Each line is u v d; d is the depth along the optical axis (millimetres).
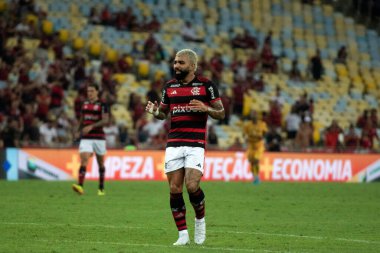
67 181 82625
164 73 109125
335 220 46344
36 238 34906
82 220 43156
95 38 111938
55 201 55562
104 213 47438
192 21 124438
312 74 124188
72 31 111438
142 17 120438
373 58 136750
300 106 104625
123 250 31219
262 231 39625
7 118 88312
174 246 32656
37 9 111438
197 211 33375
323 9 139375
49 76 98250
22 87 93438
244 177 93688
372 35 140125
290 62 126062
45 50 104125
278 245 34062
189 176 32750
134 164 88875
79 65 100625
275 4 134625
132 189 70688
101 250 31172
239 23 128875
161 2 124438
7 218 43500
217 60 112312
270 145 97500
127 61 108500
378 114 124000
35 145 86062
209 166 91938
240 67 115375
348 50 135875
